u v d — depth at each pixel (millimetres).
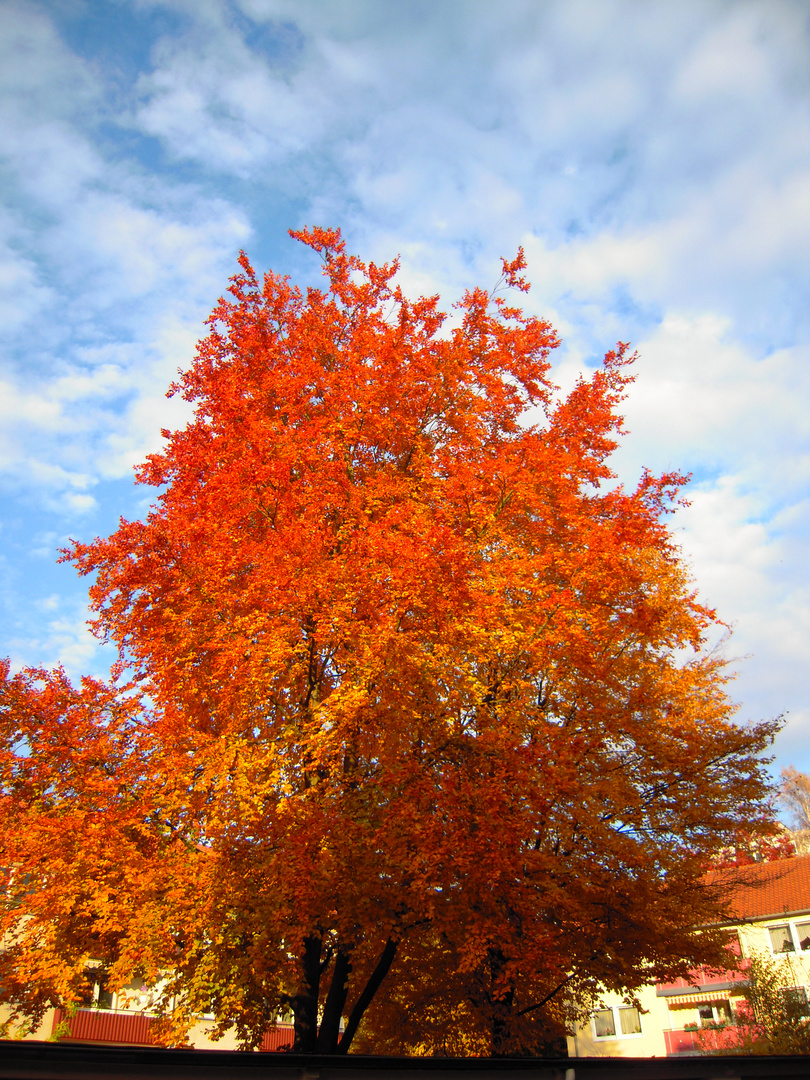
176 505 11773
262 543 10648
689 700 11328
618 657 11164
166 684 10164
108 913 8828
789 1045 21078
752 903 30234
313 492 11156
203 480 12289
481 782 8586
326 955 11305
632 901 9594
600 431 12375
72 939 9398
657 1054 29625
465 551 9609
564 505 11180
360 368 12352
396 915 9203
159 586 11188
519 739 9227
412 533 10633
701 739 10656
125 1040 21078
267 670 9477
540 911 8891
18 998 10016
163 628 10766
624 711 10266
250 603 10039
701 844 10812
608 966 10312
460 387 12930
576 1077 6250
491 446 13148
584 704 10344
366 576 9719
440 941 10578
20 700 10586
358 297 14711
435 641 9734
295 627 9648
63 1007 10438
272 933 8555
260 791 8750
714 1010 29141
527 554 10922
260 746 9570
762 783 11062
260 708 9938
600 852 9797
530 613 9977
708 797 10766
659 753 10383
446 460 11477
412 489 11914
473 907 8742
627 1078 6559
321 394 12891
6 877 9906
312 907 8180
